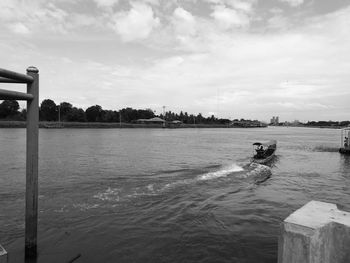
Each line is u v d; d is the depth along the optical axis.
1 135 73.31
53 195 15.30
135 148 48.56
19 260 8.17
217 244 9.73
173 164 29.78
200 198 15.28
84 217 11.92
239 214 12.87
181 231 10.75
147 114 197.12
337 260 3.18
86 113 159.62
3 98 6.20
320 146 63.84
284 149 55.47
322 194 17.94
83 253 8.90
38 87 7.03
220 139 83.81
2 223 11.14
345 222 3.14
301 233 2.94
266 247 9.56
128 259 8.66
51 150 40.75
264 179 21.80
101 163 29.09
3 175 21.25
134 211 12.84
